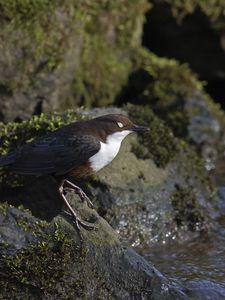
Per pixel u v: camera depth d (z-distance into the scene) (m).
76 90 14.12
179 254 11.00
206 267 10.52
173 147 12.24
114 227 10.87
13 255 8.48
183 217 11.62
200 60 16.58
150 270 8.82
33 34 12.83
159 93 14.64
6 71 12.77
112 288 8.66
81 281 8.59
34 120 11.27
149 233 11.20
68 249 8.66
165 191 11.59
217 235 11.67
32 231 8.70
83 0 13.72
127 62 15.05
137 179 11.33
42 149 9.41
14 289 8.43
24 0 12.75
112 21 14.64
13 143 11.04
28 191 10.86
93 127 9.67
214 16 15.98
